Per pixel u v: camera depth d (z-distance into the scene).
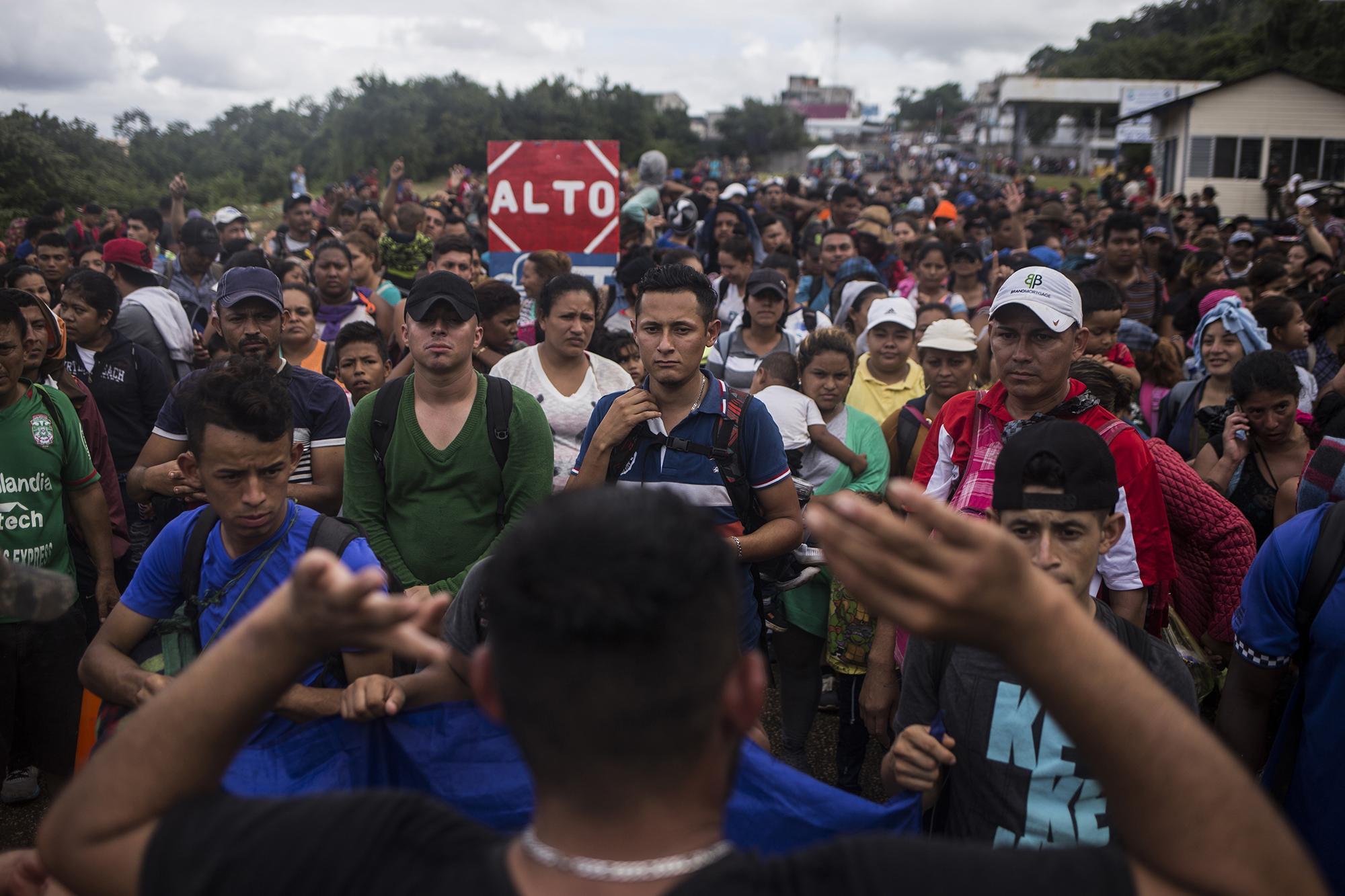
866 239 9.52
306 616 0.94
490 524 3.55
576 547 0.94
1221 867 0.90
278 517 2.50
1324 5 49.19
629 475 3.26
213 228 7.36
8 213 19.53
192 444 2.39
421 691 2.17
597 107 55.06
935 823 2.29
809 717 4.25
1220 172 32.56
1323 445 2.87
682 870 0.93
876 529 0.86
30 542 3.62
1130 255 7.66
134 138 35.28
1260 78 31.77
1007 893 0.93
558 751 0.93
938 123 147.88
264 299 4.12
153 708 1.01
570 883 0.93
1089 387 3.51
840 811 2.06
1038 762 2.09
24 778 4.14
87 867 1.00
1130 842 0.94
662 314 3.19
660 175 12.22
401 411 3.51
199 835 1.00
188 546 2.53
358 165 43.03
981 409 3.11
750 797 2.09
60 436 3.71
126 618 2.53
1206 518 3.42
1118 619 2.21
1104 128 75.69
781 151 86.00
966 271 7.89
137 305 5.70
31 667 3.53
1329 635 2.31
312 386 4.16
